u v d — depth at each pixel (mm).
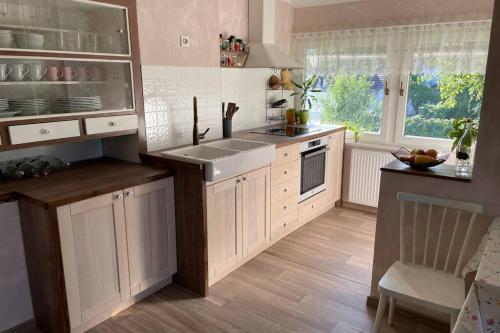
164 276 2707
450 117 3820
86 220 2129
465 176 2152
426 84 3895
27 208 2076
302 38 4492
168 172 2586
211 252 2703
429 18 3688
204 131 3371
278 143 3264
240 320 2414
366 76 4234
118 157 2947
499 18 1894
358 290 2756
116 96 2670
